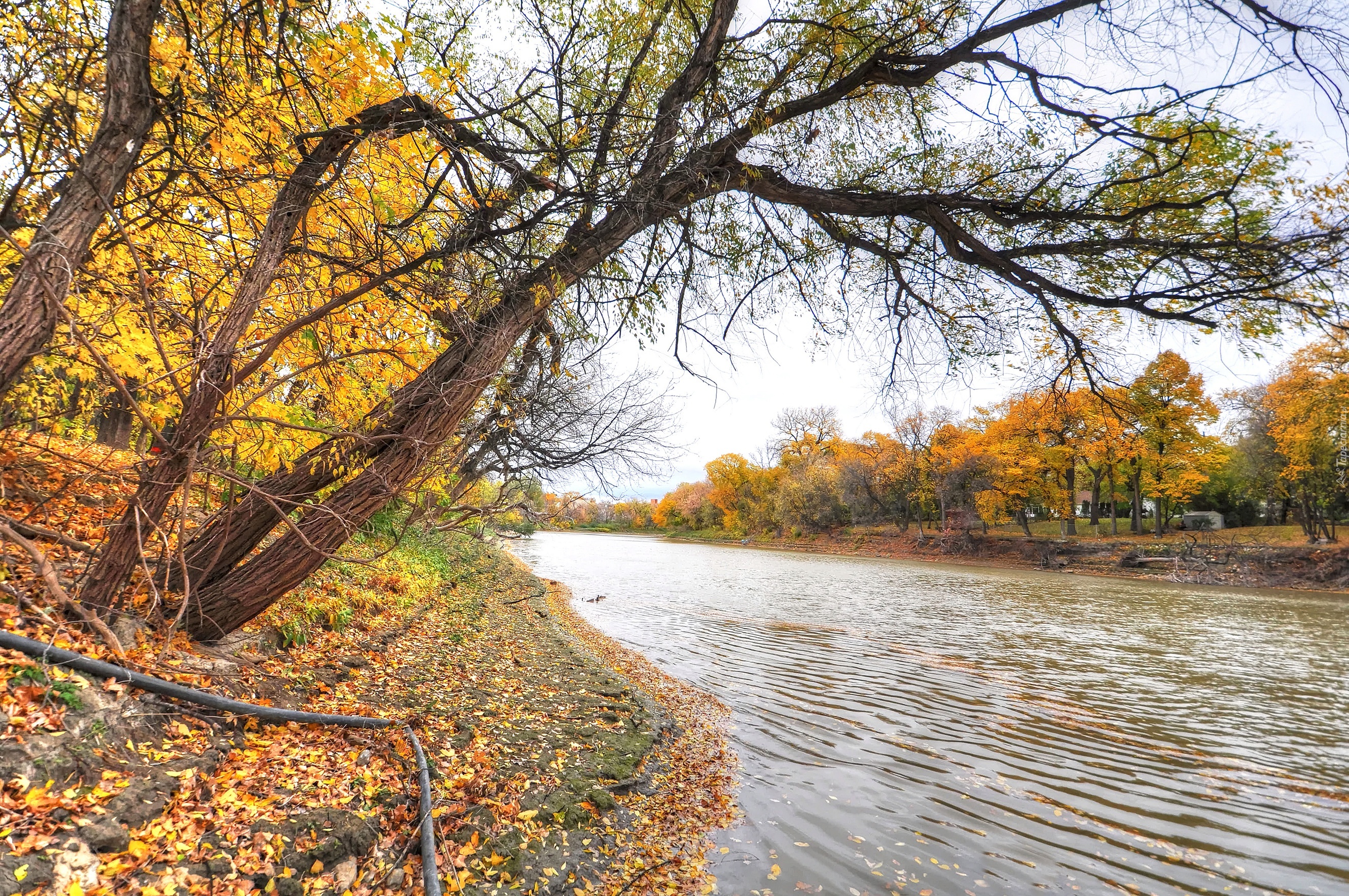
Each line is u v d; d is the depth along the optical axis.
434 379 4.67
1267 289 4.37
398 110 4.05
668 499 97.44
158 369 4.59
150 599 4.20
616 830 4.97
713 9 5.24
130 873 2.67
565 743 6.25
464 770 4.88
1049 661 13.44
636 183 4.77
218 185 4.28
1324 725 9.48
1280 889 5.02
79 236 3.11
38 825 2.60
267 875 3.03
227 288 5.03
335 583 8.52
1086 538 44.22
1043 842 5.61
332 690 5.54
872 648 14.24
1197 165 4.72
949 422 50.28
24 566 3.91
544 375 7.12
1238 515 47.06
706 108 5.37
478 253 4.67
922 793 6.50
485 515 7.10
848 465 56.97
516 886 3.85
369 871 3.47
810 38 5.55
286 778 3.79
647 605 20.45
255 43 3.69
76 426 5.65
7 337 2.87
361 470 4.49
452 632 9.98
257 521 4.53
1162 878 5.12
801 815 5.82
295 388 5.46
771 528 71.12
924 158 6.38
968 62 5.30
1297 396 28.31
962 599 24.17
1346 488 33.50
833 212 5.87
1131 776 7.25
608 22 5.55
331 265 4.64
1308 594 28.55
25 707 2.96
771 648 13.91
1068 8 4.80
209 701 3.84
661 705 8.70
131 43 3.22
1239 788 7.02
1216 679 12.31
